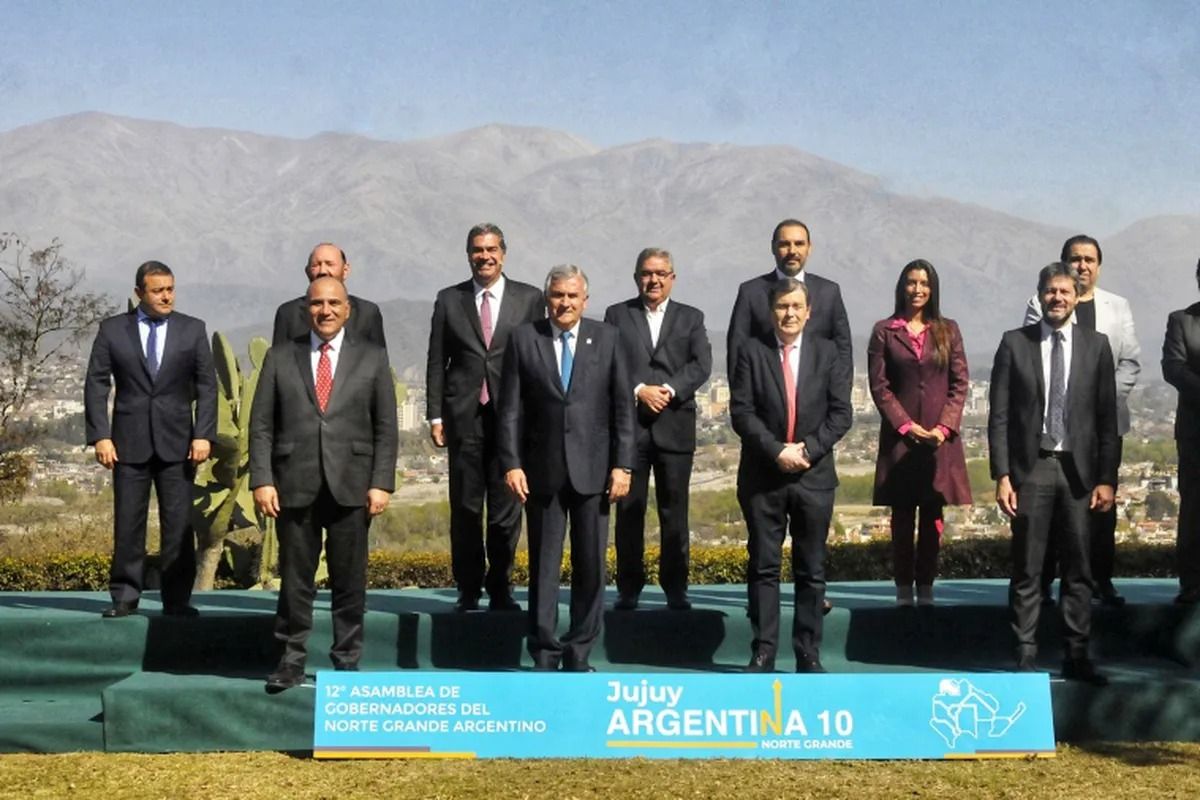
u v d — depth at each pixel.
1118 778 6.23
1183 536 7.71
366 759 6.53
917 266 7.64
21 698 7.32
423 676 6.61
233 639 7.44
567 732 6.58
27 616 7.39
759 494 7.12
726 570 9.95
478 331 7.70
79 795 5.98
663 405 7.70
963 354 7.68
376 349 7.12
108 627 7.39
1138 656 7.68
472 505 7.69
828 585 9.04
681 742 6.57
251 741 6.73
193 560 7.67
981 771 6.34
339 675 6.59
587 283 7.18
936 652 7.68
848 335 7.69
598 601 7.11
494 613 7.51
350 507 6.93
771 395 7.09
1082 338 7.14
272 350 7.04
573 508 7.10
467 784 6.10
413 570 10.27
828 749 6.56
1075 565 7.05
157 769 6.38
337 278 7.76
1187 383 7.58
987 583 9.04
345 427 6.94
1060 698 6.91
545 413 7.08
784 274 7.70
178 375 7.59
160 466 7.59
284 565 6.92
